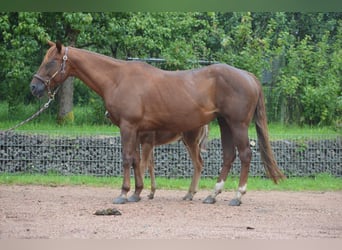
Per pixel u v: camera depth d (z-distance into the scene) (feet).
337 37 81.76
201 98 40.27
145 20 73.36
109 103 40.93
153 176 43.14
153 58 79.10
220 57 78.23
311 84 78.79
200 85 40.40
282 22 85.46
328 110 75.92
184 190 49.55
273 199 44.68
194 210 38.09
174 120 40.47
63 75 41.42
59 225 31.99
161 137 42.86
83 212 36.47
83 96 88.12
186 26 78.18
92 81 41.37
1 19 68.39
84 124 73.82
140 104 40.32
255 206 40.52
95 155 57.47
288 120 77.97
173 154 57.26
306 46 80.02
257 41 78.38
